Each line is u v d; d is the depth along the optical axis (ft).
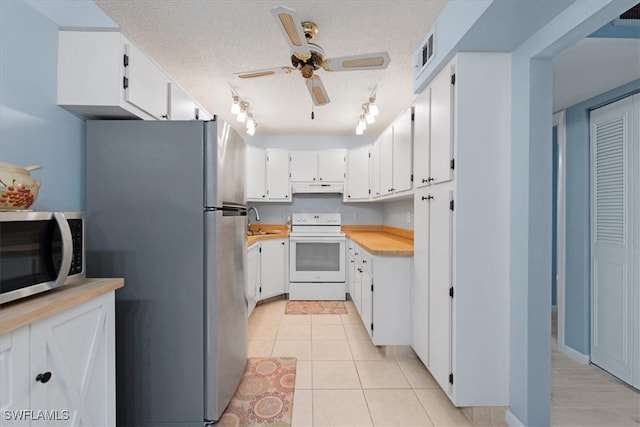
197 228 5.12
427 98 6.58
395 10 5.59
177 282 5.12
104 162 5.11
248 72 6.32
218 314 5.19
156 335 5.10
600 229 7.28
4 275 2.88
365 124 11.28
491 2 4.04
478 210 5.32
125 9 5.51
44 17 4.64
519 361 5.07
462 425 5.29
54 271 3.38
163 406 5.11
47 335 2.99
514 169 5.23
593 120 7.45
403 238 11.21
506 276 5.34
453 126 5.44
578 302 7.74
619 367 6.80
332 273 12.80
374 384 6.53
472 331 5.32
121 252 5.09
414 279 7.47
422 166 6.88
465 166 5.31
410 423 5.33
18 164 4.29
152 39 6.47
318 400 5.98
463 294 5.31
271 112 11.06
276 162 13.58
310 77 6.34
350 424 5.31
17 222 3.01
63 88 4.85
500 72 5.32
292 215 13.94
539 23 4.48
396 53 7.07
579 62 5.78
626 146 6.69
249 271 10.50
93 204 5.10
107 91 4.87
